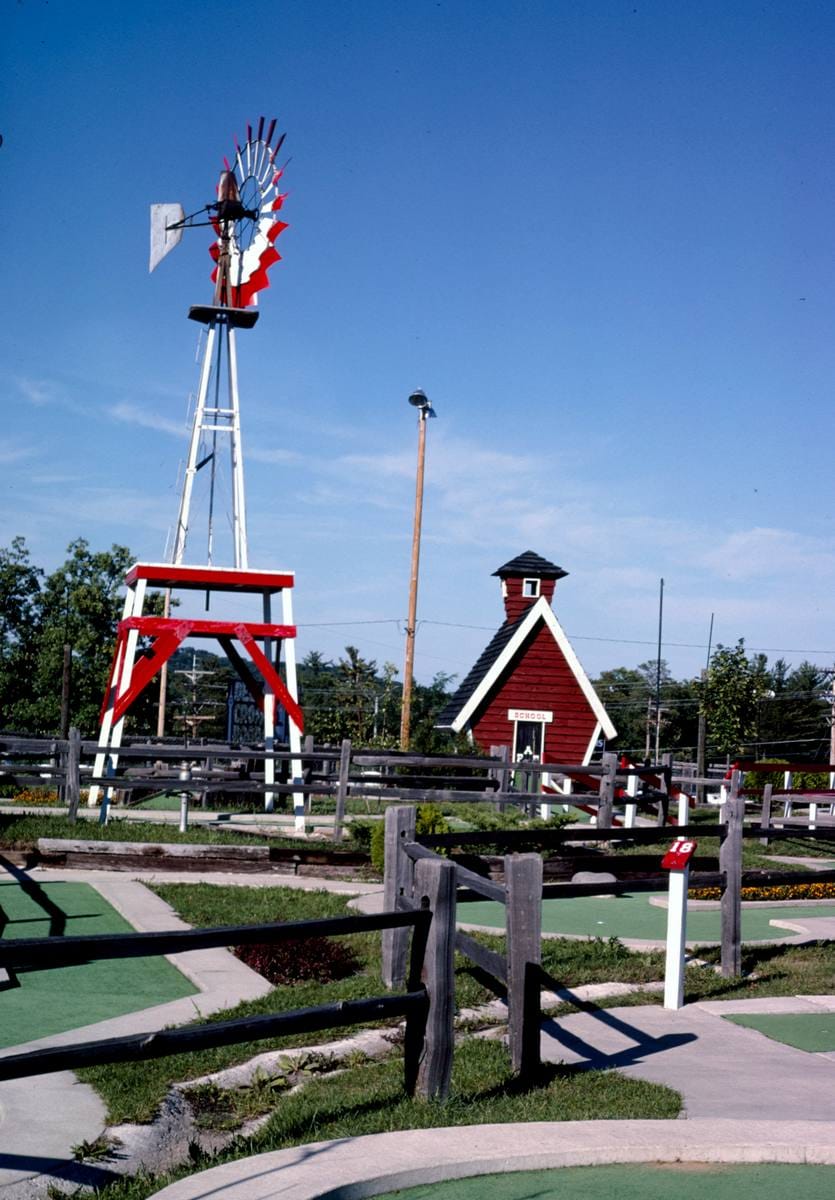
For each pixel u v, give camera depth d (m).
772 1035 8.27
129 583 21.66
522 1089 6.60
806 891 15.32
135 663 21.44
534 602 37.25
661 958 10.67
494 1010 8.60
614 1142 5.54
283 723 25.19
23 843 14.70
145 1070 6.70
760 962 10.87
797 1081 7.06
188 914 11.60
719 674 54.44
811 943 11.88
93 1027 7.43
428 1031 6.20
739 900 10.23
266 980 9.02
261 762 26.69
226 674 73.81
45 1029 7.42
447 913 6.26
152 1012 7.84
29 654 60.28
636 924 12.80
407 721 36.84
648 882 9.30
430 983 6.22
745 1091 6.79
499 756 23.70
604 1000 9.21
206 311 23.48
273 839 17.20
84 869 14.51
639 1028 8.38
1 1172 5.24
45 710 56.97
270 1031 5.38
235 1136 5.92
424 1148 5.38
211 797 24.67
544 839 9.64
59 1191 5.13
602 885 9.09
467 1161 5.24
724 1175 5.36
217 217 23.72
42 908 12.02
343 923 5.84
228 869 14.73
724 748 53.84
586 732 36.47
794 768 22.42
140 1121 5.90
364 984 8.99
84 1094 6.28
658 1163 5.50
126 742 27.38
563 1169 5.38
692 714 81.00
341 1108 6.11
